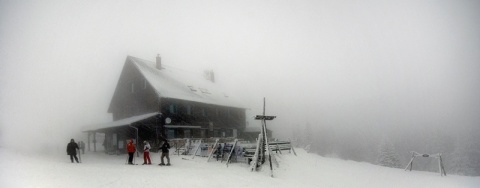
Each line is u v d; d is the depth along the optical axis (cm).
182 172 1316
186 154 2258
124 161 2089
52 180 977
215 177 1216
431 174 1945
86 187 875
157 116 3034
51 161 1728
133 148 1744
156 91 3119
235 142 1883
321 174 1678
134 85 3509
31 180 975
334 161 2194
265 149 1867
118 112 3728
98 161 2075
